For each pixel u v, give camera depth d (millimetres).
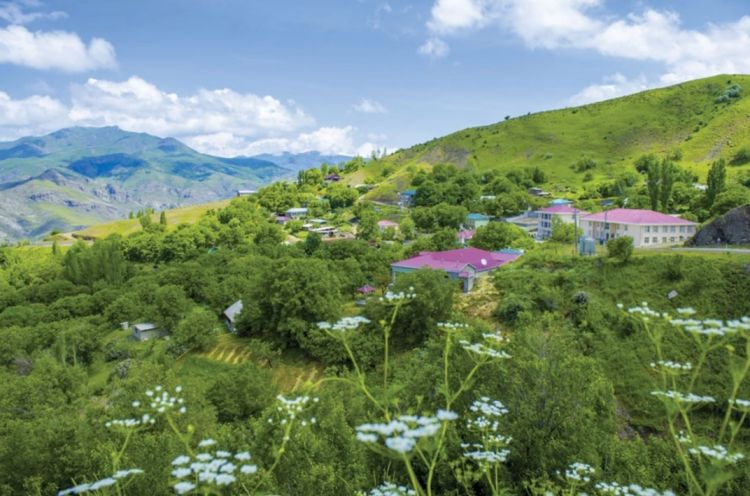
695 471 16469
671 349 39312
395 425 5629
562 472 14922
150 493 16312
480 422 10328
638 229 72750
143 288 91438
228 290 84875
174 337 64438
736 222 56312
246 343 63000
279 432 16625
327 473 15531
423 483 16938
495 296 54562
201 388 44219
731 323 6590
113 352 70062
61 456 21016
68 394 49406
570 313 47719
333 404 21641
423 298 48781
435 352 25734
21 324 87812
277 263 63125
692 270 46688
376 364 49906
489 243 94000
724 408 33031
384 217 169000
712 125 198500
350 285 78875
